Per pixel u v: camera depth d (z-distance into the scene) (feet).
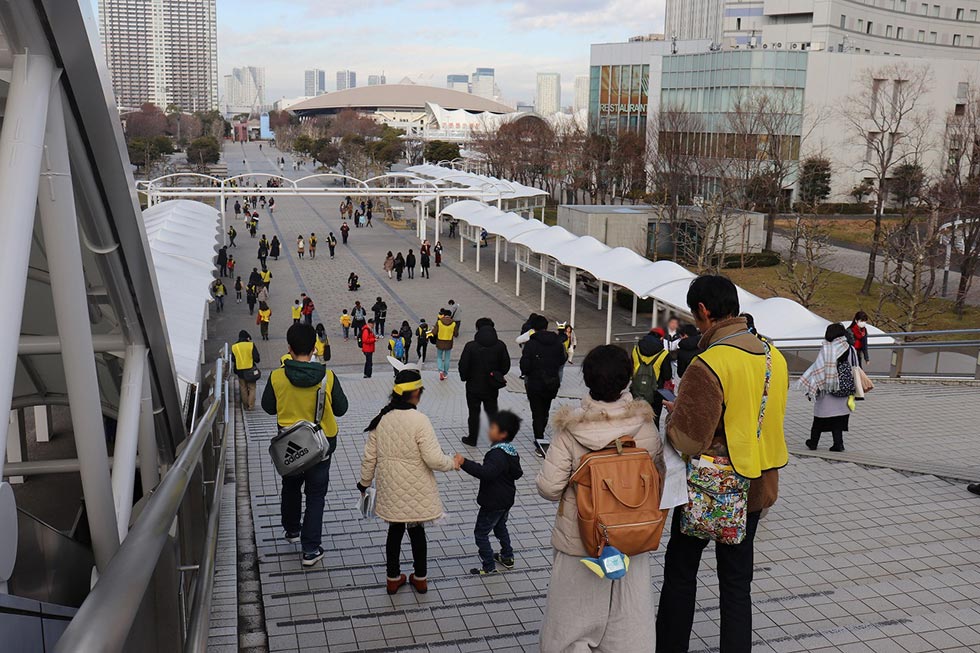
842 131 209.46
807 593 16.44
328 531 21.42
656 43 286.46
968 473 26.16
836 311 113.50
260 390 57.36
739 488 11.00
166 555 7.77
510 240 122.52
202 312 42.09
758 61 202.28
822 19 271.69
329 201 258.37
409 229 197.67
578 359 85.81
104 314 16.80
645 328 105.60
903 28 292.61
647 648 11.38
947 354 51.98
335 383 18.51
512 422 17.85
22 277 8.57
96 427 11.50
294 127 589.73
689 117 193.88
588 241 104.63
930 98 210.79
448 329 65.05
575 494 11.17
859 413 38.60
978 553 18.74
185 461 8.92
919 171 157.89
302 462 17.70
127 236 12.72
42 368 22.71
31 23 8.85
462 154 375.86
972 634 13.57
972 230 107.86
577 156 239.71
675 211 137.18
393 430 16.40
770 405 11.18
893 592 15.88
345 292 125.08
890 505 23.13
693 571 12.23
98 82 10.11
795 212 196.65
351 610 16.06
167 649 7.78
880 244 120.06
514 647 14.05
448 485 26.91
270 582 17.71
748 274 138.10
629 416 11.10
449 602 16.56
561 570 11.37
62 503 30.25
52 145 9.98
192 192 153.17
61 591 14.97
